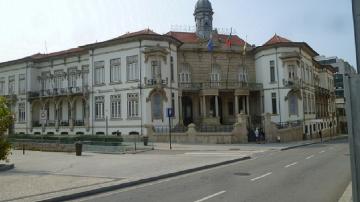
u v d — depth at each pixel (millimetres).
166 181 13656
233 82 47562
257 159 21828
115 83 43438
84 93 46125
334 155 23297
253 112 50531
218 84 47156
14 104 55562
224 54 50000
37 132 52188
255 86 48906
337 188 11156
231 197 9992
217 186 11977
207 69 49031
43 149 31719
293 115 47281
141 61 41594
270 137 38625
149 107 40906
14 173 15805
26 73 54156
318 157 22125
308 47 50875
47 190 11414
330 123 61906
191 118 48750
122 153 26469
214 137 36219
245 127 37031
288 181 12695
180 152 27141
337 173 14648
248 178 13727
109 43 43906
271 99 48062
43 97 51375
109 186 12070
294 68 47531
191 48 48188
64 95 49000
